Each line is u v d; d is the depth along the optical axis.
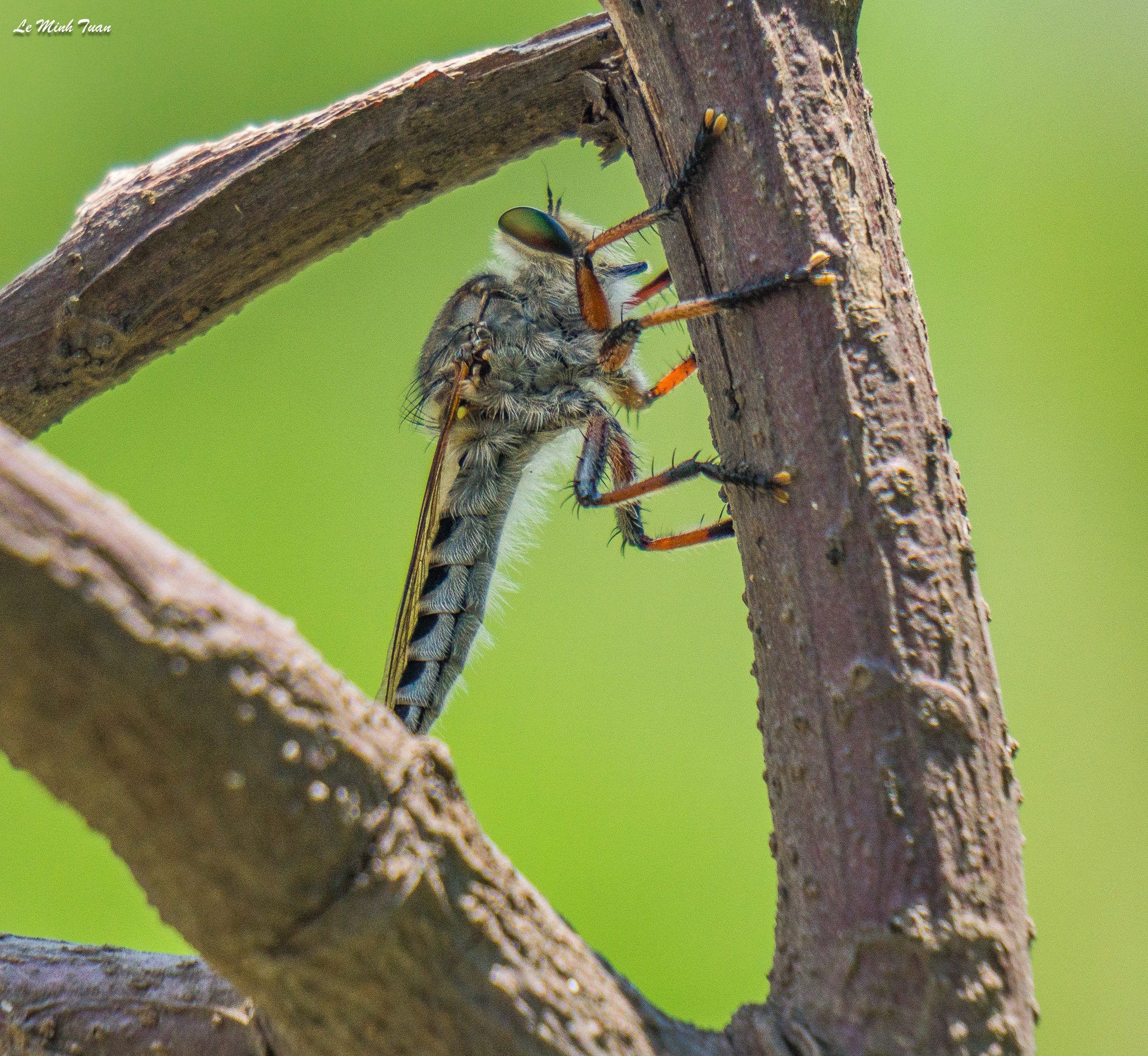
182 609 0.20
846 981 0.27
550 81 0.40
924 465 0.29
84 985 0.29
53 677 0.19
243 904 0.21
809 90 0.30
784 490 0.29
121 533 0.19
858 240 0.30
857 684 0.28
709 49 0.30
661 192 0.33
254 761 0.20
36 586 0.18
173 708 0.19
